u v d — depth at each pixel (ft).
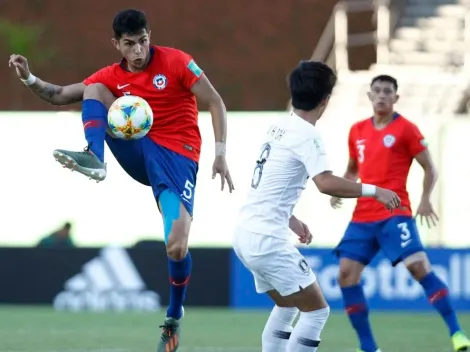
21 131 211.41
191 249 169.99
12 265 170.81
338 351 114.52
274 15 279.49
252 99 278.05
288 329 84.53
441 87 232.12
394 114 111.14
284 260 80.07
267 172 81.30
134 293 169.07
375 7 263.70
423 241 199.52
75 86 94.84
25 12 284.41
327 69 81.71
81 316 157.28
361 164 111.65
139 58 90.33
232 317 156.66
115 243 211.20
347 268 107.96
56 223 211.41
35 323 145.79
